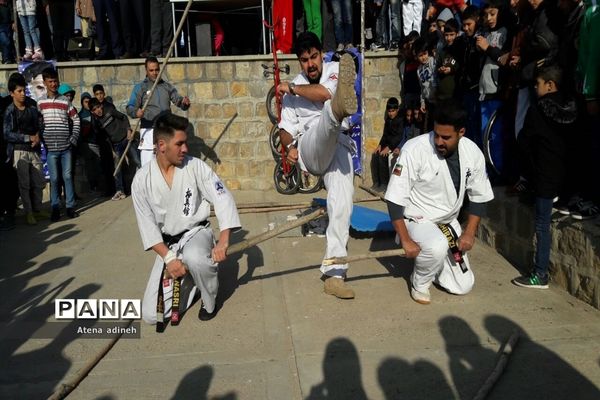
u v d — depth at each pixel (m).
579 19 4.51
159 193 4.21
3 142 7.01
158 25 8.91
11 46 9.42
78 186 9.01
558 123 4.36
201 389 3.44
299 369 3.60
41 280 5.32
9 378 3.64
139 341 4.08
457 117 4.05
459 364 3.61
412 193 4.55
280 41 8.87
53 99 7.29
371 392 3.34
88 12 9.71
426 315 4.29
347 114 3.88
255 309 4.51
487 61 5.86
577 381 3.38
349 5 8.62
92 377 3.62
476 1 7.23
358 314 4.34
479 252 5.68
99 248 6.24
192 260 4.08
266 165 8.91
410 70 7.91
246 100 8.77
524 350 3.74
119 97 8.94
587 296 4.36
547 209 4.52
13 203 7.10
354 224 6.20
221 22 10.12
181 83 8.77
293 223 4.52
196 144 8.91
